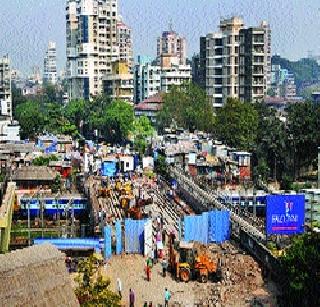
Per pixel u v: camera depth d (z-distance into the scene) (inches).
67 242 2822.3
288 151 5113.2
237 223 3243.1
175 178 4822.8
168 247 2925.7
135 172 5260.8
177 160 5315.0
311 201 3243.1
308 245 2223.2
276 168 5147.6
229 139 5900.6
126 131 7544.3
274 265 2522.1
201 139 6082.7
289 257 2212.1
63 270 1529.3
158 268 2755.9
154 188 4660.4
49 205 3887.8
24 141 6727.4
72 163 5319.9
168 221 3614.7
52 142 6569.9
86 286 1814.7
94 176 5068.9
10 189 3836.1
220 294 2395.4
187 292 2439.7
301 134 5088.6
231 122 5959.6
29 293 1387.8
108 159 5324.8
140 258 2910.9
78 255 2805.1
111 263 2824.8
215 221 3169.3
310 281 2105.1
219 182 4670.3
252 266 2691.9
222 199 3897.6
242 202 3932.1
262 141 5364.2
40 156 5418.3
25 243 3257.9
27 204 3774.6
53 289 1454.2
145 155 6028.5
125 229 2999.5
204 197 3919.8
